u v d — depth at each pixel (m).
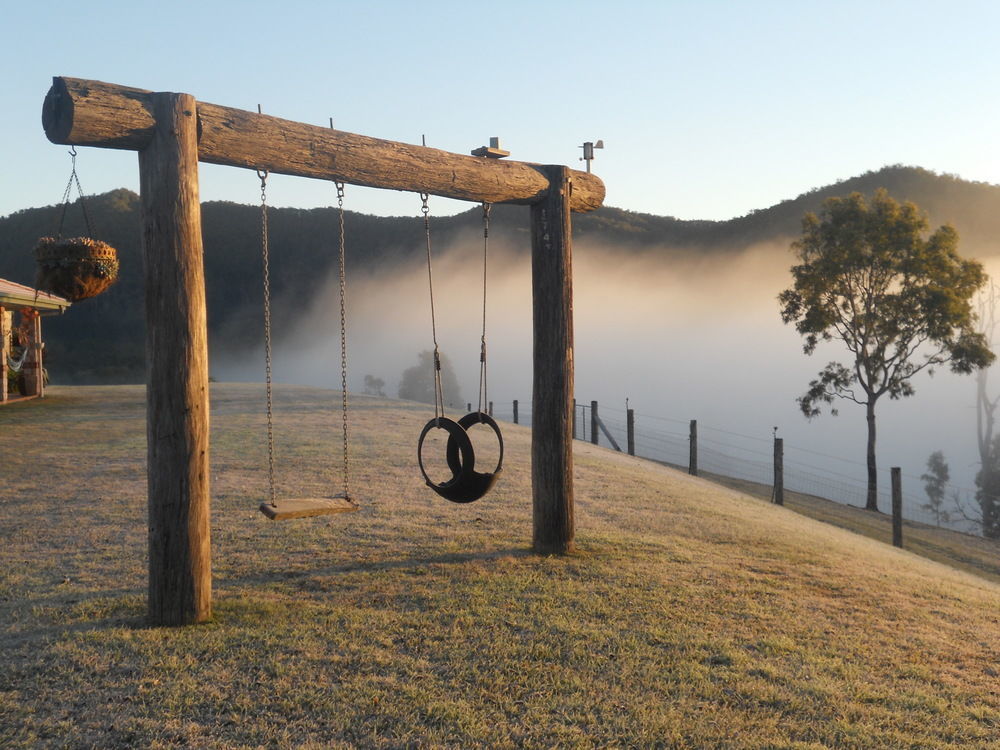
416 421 19.80
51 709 4.43
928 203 170.75
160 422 5.63
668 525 10.09
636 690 4.92
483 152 7.65
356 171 6.62
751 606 6.70
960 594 8.17
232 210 196.75
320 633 5.65
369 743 4.18
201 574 5.81
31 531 8.55
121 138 5.41
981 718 4.80
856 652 5.81
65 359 102.69
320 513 6.25
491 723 4.45
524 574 7.28
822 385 30.25
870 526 21.36
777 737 4.41
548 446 8.05
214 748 4.08
